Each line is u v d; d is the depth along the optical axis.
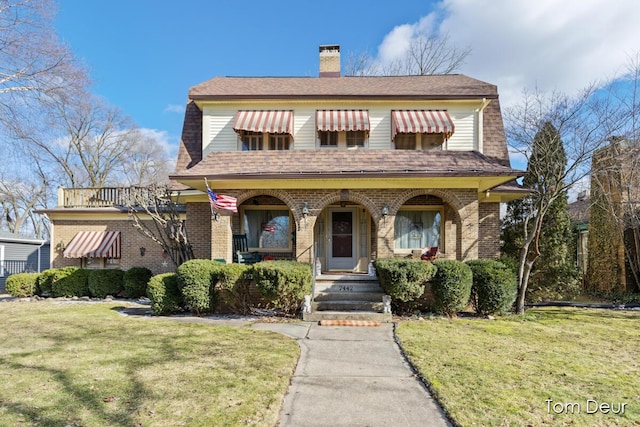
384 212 13.73
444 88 16.78
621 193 17.02
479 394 5.82
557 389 6.05
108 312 13.09
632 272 17.66
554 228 16.27
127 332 9.77
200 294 12.13
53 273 17.94
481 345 8.63
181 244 16.89
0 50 18.17
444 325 10.68
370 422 4.98
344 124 15.52
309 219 13.91
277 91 16.75
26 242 29.73
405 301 11.87
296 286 11.62
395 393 5.95
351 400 5.68
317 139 16.14
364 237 16.58
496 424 4.88
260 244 16.56
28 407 5.22
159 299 12.28
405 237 16.20
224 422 4.82
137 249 19.95
